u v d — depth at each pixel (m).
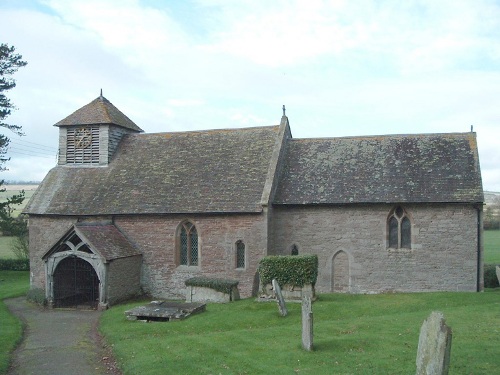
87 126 34.25
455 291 27.00
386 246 27.84
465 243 27.00
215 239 28.72
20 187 112.62
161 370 14.43
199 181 30.53
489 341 15.83
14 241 50.94
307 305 15.98
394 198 27.42
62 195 32.31
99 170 33.59
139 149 34.41
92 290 28.98
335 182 29.23
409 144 30.48
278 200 28.98
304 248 28.86
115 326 21.25
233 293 26.12
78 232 26.95
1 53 42.94
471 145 29.23
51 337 20.33
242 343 16.97
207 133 34.16
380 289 27.88
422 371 10.91
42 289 29.14
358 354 15.12
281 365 14.41
